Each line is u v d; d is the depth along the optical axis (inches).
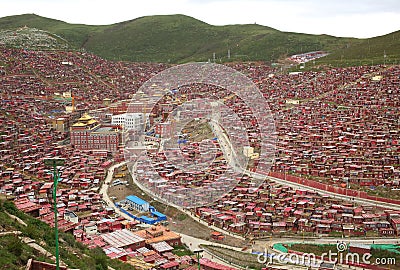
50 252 1947.6
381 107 6727.4
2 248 1772.9
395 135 5408.5
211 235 3462.1
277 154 4987.7
